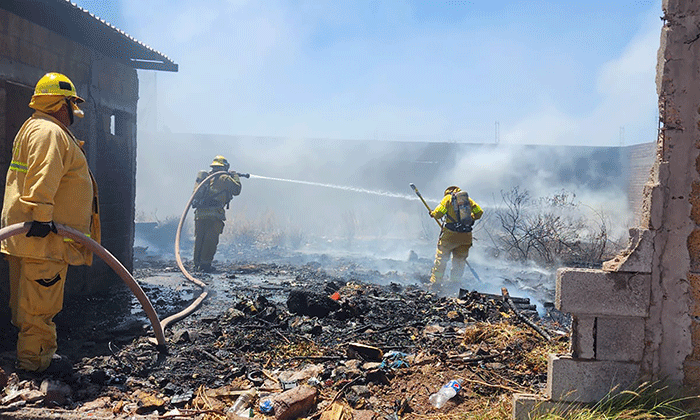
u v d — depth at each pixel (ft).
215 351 15.61
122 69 25.72
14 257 13.99
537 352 14.98
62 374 13.17
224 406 12.12
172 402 12.14
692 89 9.82
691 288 10.03
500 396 12.46
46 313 13.07
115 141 25.05
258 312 19.51
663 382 10.18
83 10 18.33
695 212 9.95
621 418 9.71
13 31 17.29
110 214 24.61
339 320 19.08
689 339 10.07
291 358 15.15
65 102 13.50
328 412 11.64
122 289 24.68
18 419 10.62
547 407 10.41
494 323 18.17
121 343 16.39
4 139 16.96
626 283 10.14
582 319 10.30
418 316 19.62
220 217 31.86
